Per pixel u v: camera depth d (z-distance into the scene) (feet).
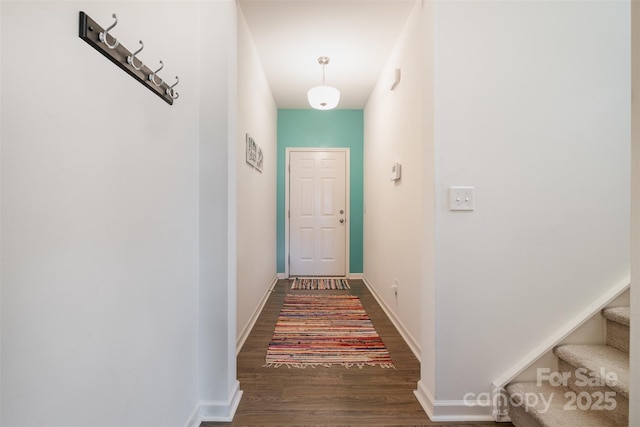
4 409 1.84
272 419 4.89
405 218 7.87
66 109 2.23
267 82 11.59
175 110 4.07
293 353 7.11
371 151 12.71
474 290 4.93
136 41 3.16
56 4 2.14
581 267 4.98
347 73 10.85
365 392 5.61
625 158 4.97
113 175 2.77
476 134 4.91
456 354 4.94
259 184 10.25
